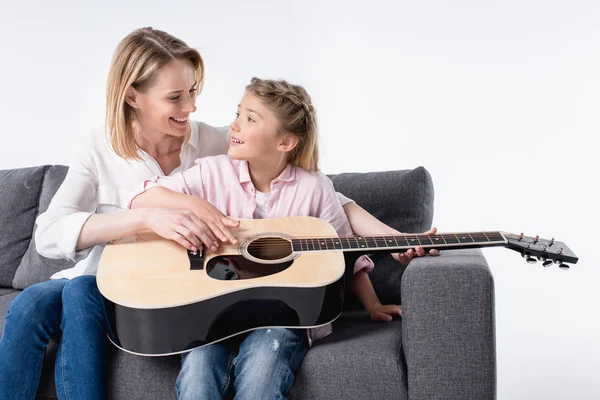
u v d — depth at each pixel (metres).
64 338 1.53
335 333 1.63
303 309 1.45
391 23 2.82
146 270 1.52
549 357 2.57
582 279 2.68
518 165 2.71
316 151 1.87
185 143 1.97
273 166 1.81
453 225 2.79
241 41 3.00
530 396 2.31
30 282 2.36
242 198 1.81
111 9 3.11
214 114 3.04
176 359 1.51
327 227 1.69
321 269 1.51
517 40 2.69
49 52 3.16
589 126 2.63
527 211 2.71
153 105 1.79
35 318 1.55
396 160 2.85
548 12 2.65
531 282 2.75
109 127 1.82
